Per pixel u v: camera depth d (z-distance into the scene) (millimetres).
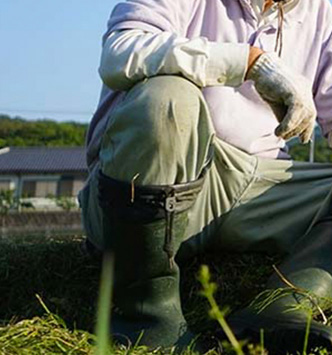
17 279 2676
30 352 1786
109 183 2020
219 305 2398
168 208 1987
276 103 2172
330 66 2619
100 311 1278
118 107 2062
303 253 2264
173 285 2082
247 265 2502
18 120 43094
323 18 2654
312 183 2463
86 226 2496
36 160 37562
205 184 2314
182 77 2086
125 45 2156
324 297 2152
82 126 45000
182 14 2434
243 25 2521
